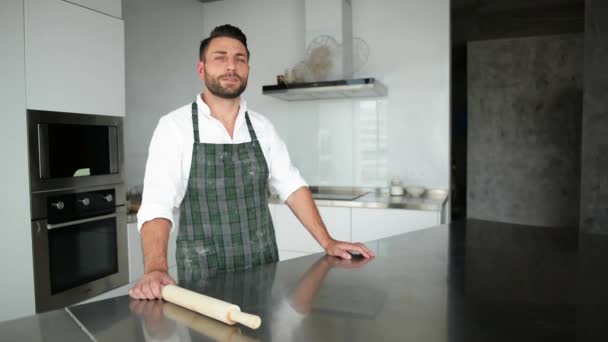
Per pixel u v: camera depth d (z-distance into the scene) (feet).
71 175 8.12
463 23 16.01
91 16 8.45
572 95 17.88
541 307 2.97
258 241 5.32
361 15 12.36
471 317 2.78
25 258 7.41
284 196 5.63
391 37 12.11
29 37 7.33
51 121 7.72
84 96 8.34
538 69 18.25
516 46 18.47
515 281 3.59
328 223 10.78
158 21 12.06
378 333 2.54
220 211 5.14
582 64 17.65
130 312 2.93
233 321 2.66
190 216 5.09
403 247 4.93
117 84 9.08
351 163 12.66
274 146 5.63
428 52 11.80
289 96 12.14
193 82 13.67
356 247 4.53
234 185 5.19
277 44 13.38
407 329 2.60
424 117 11.91
